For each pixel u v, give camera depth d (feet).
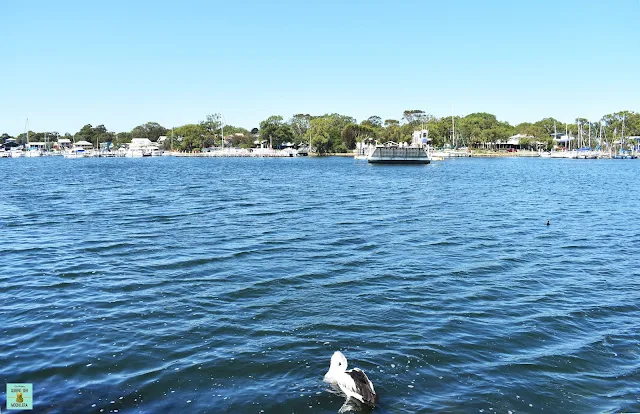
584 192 196.24
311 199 160.66
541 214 128.57
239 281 62.13
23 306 52.29
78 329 46.24
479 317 50.85
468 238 93.09
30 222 106.32
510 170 379.14
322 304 53.98
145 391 35.32
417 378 37.68
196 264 70.38
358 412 32.91
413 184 234.99
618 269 71.51
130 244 83.46
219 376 37.60
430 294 58.18
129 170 357.61
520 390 36.24
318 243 86.07
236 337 44.83
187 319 49.03
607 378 38.42
